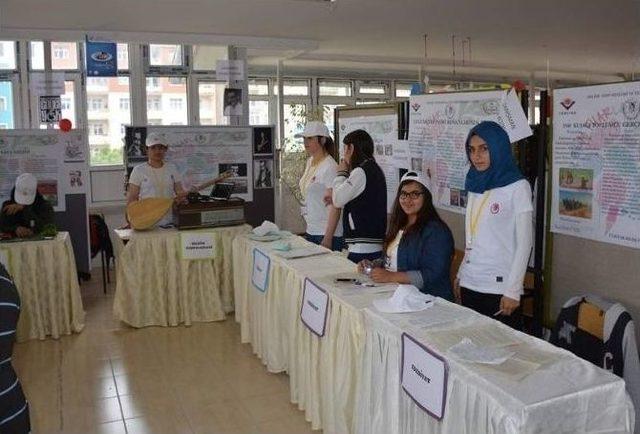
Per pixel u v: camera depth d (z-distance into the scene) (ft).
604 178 9.31
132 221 14.60
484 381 5.22
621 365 7.93
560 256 10.39
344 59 30.96
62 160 19.21
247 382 11.21
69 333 14.15
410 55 31.07
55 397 10.82
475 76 39.42
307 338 9.10
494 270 8.29
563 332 8.79
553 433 4.91
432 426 5.94
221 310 14.90
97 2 17.56
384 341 6.81
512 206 8.14
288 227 30.25
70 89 24.43
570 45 27.76
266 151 21.54
